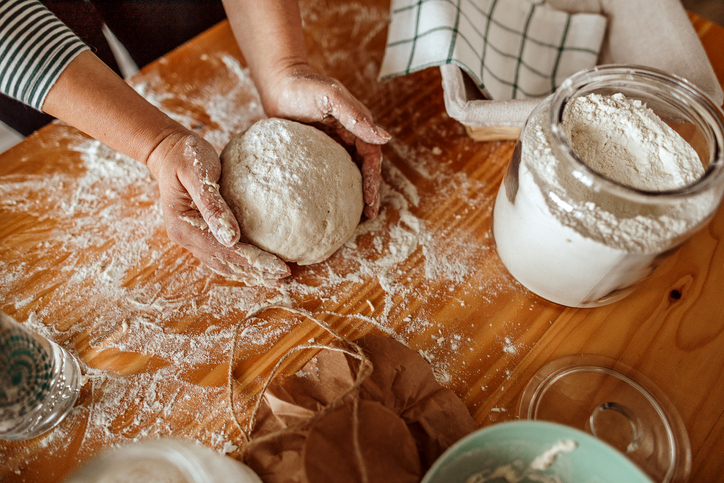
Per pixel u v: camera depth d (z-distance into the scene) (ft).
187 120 2.59
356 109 2.12
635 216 1.53
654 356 1.85
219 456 1.45
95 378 1.91
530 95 2.57
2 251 2.25
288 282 2.11
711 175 1.38
